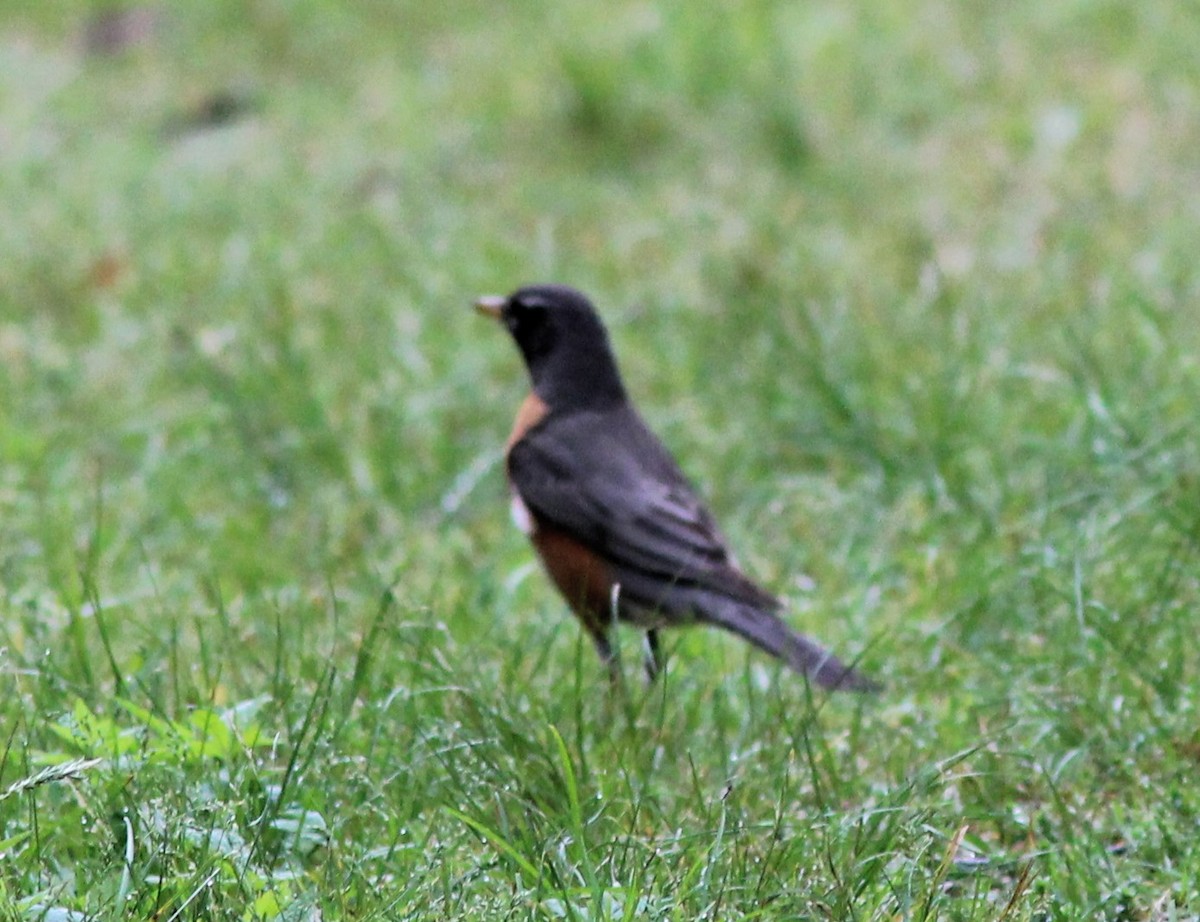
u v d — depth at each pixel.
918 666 9.09
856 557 10.38
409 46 22.05
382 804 7.25
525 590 10.56
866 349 12.52
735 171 17.52
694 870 6.48
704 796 7.62
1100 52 19.08
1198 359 11.81
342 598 10.09
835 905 6.36
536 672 8.56
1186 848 7.05
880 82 18.84
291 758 7.00
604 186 17.61
